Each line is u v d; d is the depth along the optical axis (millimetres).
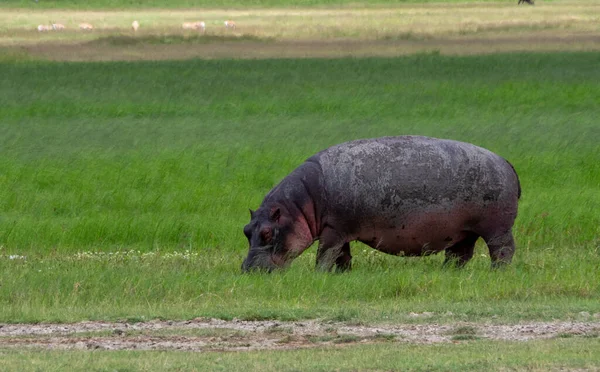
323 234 44969
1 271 44781
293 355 29531
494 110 108938
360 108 110812
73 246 54406
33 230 55906
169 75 141625
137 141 90250
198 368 27969
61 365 28234
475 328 33281
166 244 55188
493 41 194250
